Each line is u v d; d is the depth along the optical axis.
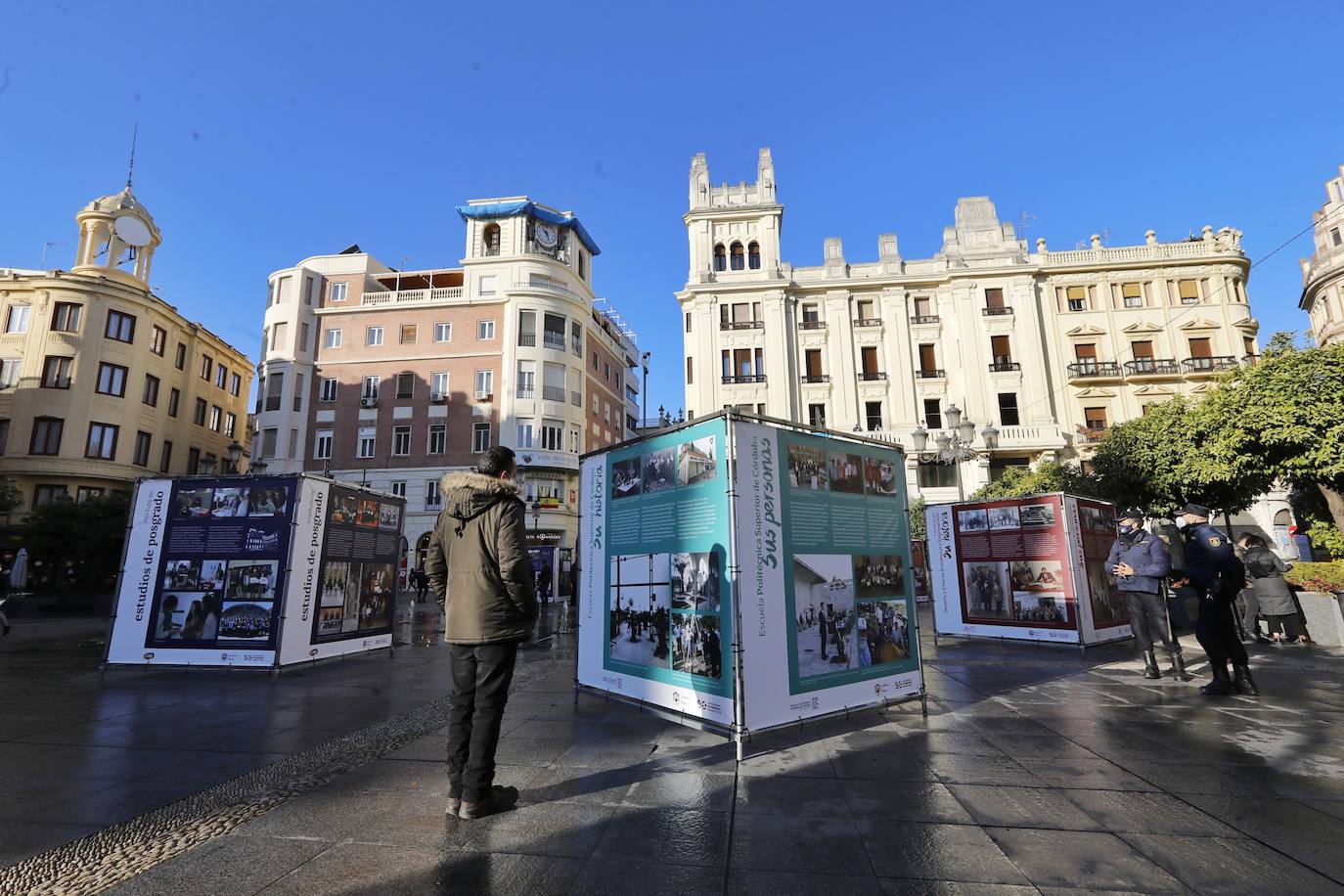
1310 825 2.99
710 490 4.69
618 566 5.69
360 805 3.30
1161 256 33.66
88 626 15.43
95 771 3.86
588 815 3.17
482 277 36.44
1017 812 3.19
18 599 19.72
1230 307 32.59
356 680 7.20
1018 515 10.21
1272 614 9.30
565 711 5.56
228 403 37.38
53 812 3.21
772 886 2.46
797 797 3.40
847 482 5.42
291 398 34.75
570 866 2.62
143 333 30.33
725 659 4.41
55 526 21.77
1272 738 4.48
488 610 3.23
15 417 27.27
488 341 35.09
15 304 28.33
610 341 42.16
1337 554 14.86
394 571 9.88
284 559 7.68
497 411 34.09
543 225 38.03
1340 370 11.91
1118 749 4.25
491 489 3.40
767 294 34.31
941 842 2.84
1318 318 43.78
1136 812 3.17
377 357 35.50
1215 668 6.02
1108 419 32.28
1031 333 32.88
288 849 2.77
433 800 3.37
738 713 4.21
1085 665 8.00
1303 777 3.65
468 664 3.34
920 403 33.31
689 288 34.69
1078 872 2.57
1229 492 14.38
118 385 29.28
